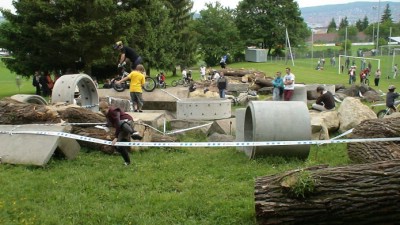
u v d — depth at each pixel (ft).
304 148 31.48
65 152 31.30
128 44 117.39
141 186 25.48
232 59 264.11
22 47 112.37
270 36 285.23
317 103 50.78
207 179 26.71
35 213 21.07
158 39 146.10
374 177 17.46
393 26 376.48
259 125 31.07
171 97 57.31
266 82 90.68
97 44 109.70
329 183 17.58
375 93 81.15
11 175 27.37
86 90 54.29
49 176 27.35
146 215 20.88
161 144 28.91
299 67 201.57
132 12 111.24
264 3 283.38
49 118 35.42
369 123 31.30
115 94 59.82
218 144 28.91
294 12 288.10
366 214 17.35
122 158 32.65
